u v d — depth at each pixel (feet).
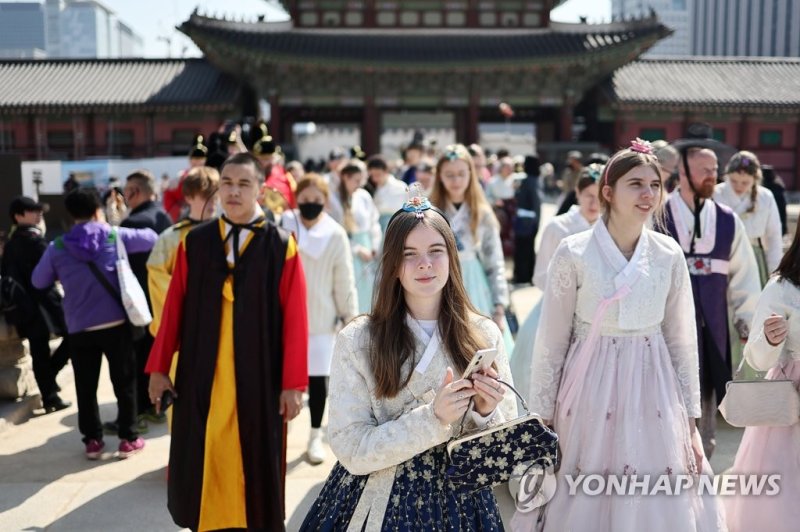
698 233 15.16
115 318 17.74
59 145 102.42
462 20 109.70
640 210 10.97
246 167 12.89
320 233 18.37
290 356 12.81
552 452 8.08
